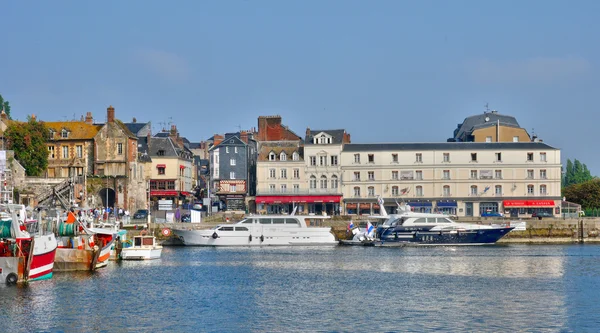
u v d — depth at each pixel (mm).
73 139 172125
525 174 189875
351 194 192375
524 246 149000
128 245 120312
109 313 71625
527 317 70562
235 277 96375
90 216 124438
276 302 78125
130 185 173500
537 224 160625
